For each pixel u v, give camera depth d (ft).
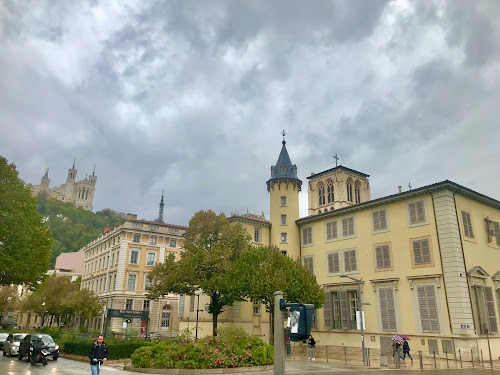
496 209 122.52
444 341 95.71
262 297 104.47
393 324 107.55
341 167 264.11
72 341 99.30
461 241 102.58
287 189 153.48
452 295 97.14
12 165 99.25
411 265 107.55
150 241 217.77
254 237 144.56
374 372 69.10
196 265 118.93
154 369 66.28
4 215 90.58
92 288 240.94
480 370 73.05
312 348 95.14
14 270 100.68
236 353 69.67
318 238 138.21
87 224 534.78
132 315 124.67
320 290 110.11
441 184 104.12
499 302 107.24
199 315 146.82
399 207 114.52
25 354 87.56
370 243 119.65
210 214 128.16
